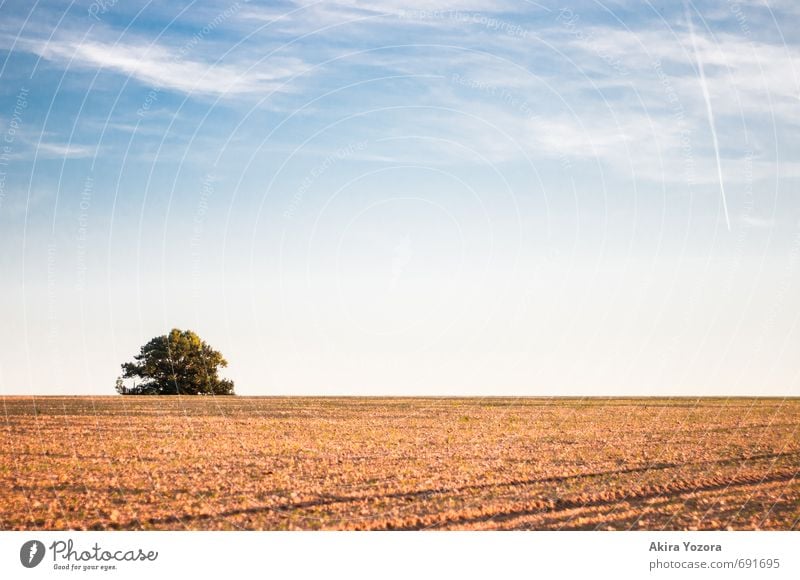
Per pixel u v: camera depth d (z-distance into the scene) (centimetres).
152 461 2036
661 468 2008
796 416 3491
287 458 2114
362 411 3819
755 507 1644
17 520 1439
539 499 1662
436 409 3938
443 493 1694
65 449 2264
